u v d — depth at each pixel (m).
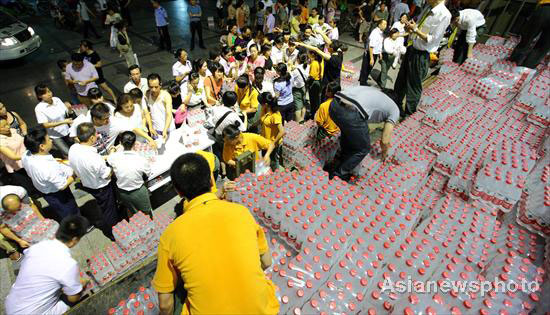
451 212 2.56
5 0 15.10
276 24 12.47
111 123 4.21
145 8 17.36
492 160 2.86
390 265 1.94
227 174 4.54
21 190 3.56
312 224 2.25
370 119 3.50
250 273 1.32
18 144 4.28
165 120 4.78
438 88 4.66
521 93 4.04
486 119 3.86
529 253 2.19
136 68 5.29
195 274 1.28
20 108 7.46
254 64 7.18
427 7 4.86
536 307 1.76
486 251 2.19
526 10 7.17
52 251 2.45
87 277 3.20
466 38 6.68
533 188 2.62
